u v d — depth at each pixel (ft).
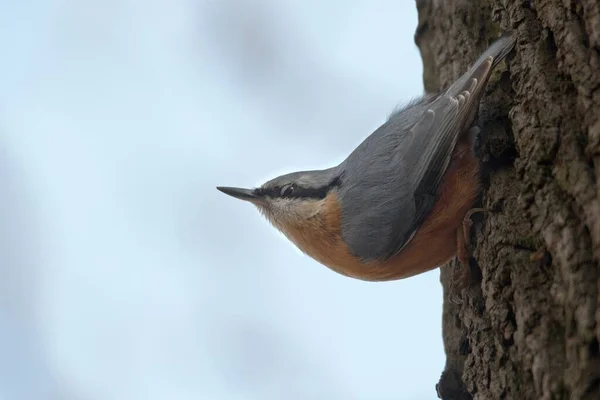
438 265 26.23
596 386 15.62
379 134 26.50
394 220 25.20
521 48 19.95
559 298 16.93
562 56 18.16
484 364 19.83
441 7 27.32
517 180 19.56
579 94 17.49
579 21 18.01
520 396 17.81
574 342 16.24
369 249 26.03
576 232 16.94
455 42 26.09
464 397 24.36
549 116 18.26
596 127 16.85
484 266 20.27
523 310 17.79
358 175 26.40
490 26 24.54
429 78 28.43
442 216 24.11
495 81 22.93
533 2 20.06
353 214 26.27
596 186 16.72
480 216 23.45
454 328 25.57
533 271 18.02
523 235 18.79
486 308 19.97
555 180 17.83
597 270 16.29
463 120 22.27
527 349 17.47
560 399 16.38
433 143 23.70
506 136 21.33
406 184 24.70
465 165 23.25
